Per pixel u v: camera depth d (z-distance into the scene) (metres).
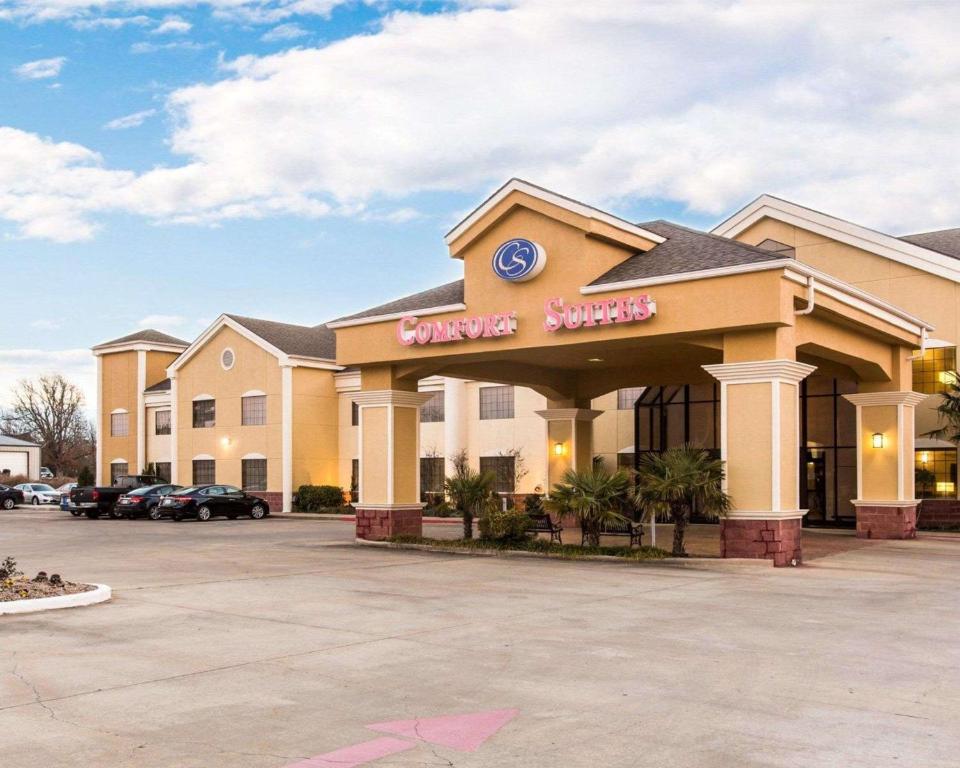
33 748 6.37
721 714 7.23
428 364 22.55
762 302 17.06
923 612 12.21
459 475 22.36
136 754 6.25
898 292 28.23
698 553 19.28
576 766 6.02
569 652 9.59
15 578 13.93
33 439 95.06
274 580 15.78
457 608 12.61
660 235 20.41
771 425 17.38
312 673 8.64
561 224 19.64
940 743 6.49
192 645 9.95
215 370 44.53
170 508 35.50
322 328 48.47
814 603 13.02
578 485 19.53
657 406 32.09
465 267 21.22
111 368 50.81
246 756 6.22
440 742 6.54
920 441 27.70
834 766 6.01
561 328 19.47
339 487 42.75
